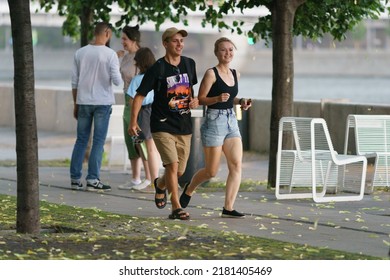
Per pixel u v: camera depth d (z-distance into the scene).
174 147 20.36
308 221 20.19
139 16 30.06
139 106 20.31
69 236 18.05
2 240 17.55
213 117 20.47
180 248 16.86
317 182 25.02
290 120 24.28
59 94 44.41
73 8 31.03
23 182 18.30
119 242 17.45
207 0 29.02
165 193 21.52
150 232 18.53
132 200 23.69
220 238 17.89
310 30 28.27
